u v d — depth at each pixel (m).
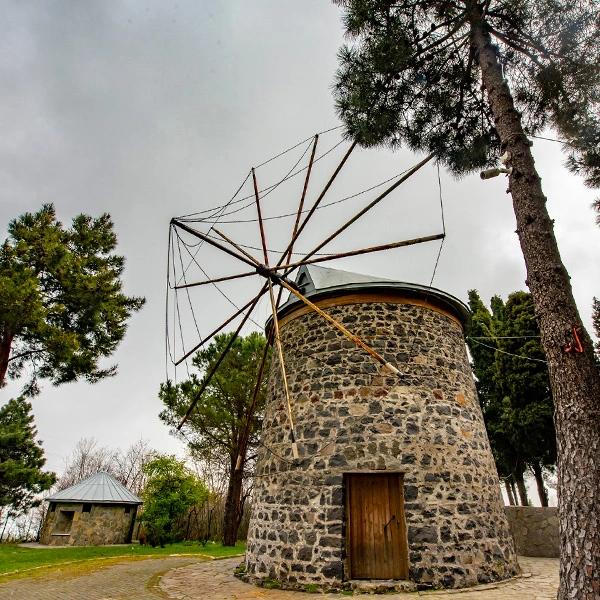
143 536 20.14
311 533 8.24
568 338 4.63
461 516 8.27
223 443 17.61
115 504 22.12
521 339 18.00
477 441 9.50
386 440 8.66
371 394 9.14
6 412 26.45
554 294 4.89
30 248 13.70
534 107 7.41
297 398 9.84
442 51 7.28
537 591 7.11
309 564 8.00
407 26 6.88
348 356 9.63
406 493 8.24
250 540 9.63
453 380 9.87
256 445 18.36
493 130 7.91
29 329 13.03
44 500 25.17
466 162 8.01
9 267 13.09
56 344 12.73
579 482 4.12
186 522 21.83
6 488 23.58
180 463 18.97
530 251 5.23
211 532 22.97
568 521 4.10
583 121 7.04
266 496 9.48
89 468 45.94
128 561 12.34
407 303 10.27
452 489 8.46
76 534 20.73
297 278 12.81
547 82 6.99
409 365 9.50
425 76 7.36
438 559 7.76
